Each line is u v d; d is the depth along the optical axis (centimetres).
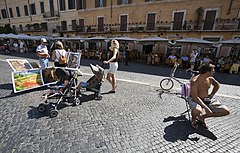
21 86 530
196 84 335
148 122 377
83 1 2538
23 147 275
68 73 462
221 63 1255
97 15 2438
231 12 1576
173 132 339
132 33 2062
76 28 2667
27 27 3353
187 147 293
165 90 638
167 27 1923
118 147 285
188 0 1752
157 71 1118
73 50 1947
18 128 332
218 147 297
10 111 406
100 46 2319
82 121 369
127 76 890
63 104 455
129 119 388
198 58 1387
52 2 2855
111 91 579
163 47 1906
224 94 635
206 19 1706
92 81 495
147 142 302
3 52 1978
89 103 473
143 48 2050
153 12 1980
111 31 2211
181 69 1280
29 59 1409
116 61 538
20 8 3322
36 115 389
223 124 384
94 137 311
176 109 457
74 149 275
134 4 2078
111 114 409
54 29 2967
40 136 307
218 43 1333
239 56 1544
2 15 3738
